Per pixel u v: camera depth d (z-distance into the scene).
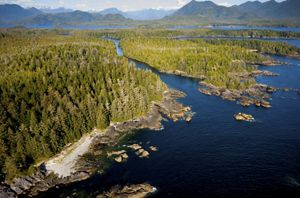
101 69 194.12
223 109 169.62
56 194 95.12
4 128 111.00
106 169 108.62
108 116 147.00
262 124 146.88
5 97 131.88
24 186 98.81
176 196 93.19
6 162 99.38
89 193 94.88
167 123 150.38
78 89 155.25
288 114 159.38
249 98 185.75
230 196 92.88
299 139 129.75
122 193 93.62
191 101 185.25
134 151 121.88
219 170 107.00
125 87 163.62
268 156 115.88
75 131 127.88
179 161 113.50
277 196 92.31
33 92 142.38
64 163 112.69
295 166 108.69
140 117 154.50
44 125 118.00
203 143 128.00
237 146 124.62
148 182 100.38
